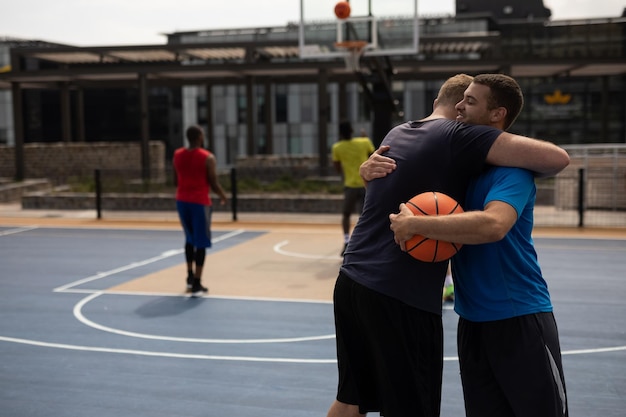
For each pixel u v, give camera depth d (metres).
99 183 16.75
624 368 5.27
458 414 4.37
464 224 2.46
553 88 53.00
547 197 18.86
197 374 5.24
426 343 2.72
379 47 13.83
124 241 12.97
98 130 60.81
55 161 27.02
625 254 10.93
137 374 5.26
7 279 9.39
